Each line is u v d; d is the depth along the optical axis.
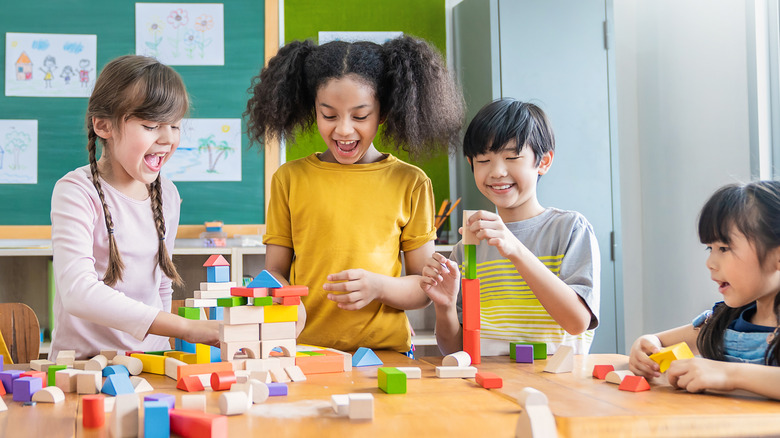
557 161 2.25
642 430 0.63
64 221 1.08
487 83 2.27
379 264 1.25
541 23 2.26
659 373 0.88
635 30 2.66
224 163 2.49
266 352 0.91
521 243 1.17
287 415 0.67
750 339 0.92
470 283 1.01
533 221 1.30
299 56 1.30
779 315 0.90
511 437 0.60
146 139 1.10
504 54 2.24
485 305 1.30
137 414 0.61
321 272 1.26
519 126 1.25
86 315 1.00
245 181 2.49
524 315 1.26
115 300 1.00
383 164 1.30
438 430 0.61
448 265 1.12
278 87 1.29
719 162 2.18
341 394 0.77
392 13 2.55
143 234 1.22
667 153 2.46
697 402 0.72
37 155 2.42
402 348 1.25
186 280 2.46
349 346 1.23
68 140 2.44
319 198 1.27
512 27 2.25
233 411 0.67
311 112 1.35
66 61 2.44
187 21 2.49
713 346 0.97
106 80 1.11
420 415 0.66
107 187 1.18
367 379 0.87
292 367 0.87
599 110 2.28
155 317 0.98
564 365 0.93
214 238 2.37
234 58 2.50
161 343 1.31
